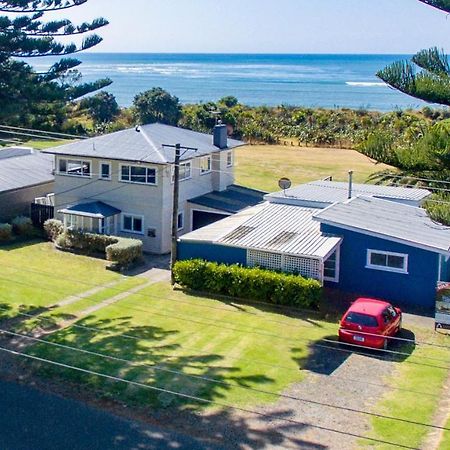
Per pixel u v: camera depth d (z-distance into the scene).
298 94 157.38
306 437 17.17
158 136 37.91
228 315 26.03
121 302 27.42
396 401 18.95
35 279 30.16
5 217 38.22
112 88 171.38
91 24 31.06
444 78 17.12
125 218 35.91
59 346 22.53
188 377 20.44
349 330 22.78
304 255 26.97
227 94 155.88
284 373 20.78
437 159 20.03
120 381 20.17
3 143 39.59
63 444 17.08
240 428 17.62
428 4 16.19
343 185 37.28
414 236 27.42
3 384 20.20
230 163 41.28
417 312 26.39
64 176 37.00
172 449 16.77
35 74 31.22
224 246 28.89
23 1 28.58
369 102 135.50
